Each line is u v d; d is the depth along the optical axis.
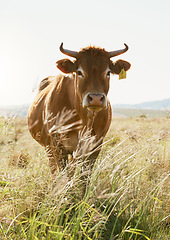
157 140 4.06
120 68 5.02
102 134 5.12
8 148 3.56
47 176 3.48
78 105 4.61
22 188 3.22
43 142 5.47
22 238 2.81
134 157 4.02
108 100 5.62
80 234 2.88
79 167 3.49
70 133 4.84
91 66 4.36
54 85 5.25
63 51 4.54
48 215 3.06
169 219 3.96
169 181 4.16
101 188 2.95
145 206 3.62
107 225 3.64
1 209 3.16
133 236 3.43
